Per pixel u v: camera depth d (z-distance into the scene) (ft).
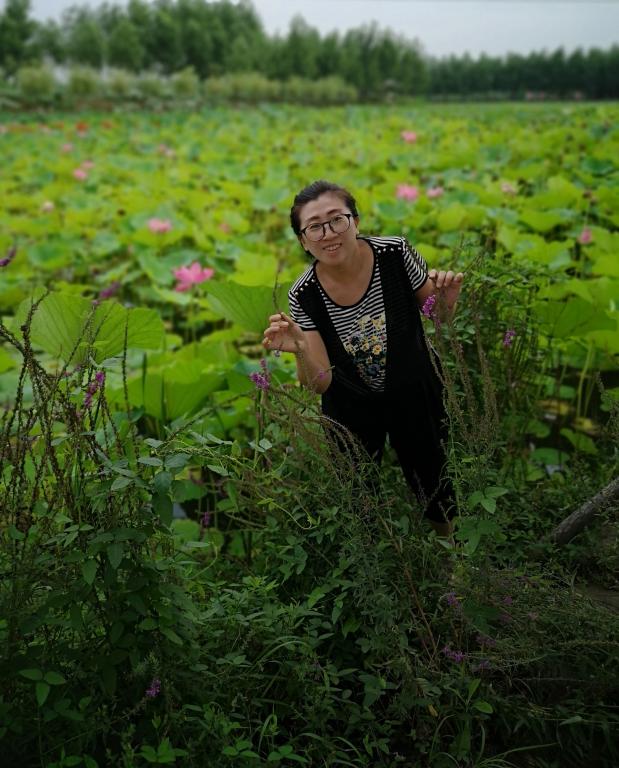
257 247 21.39
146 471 6.02
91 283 22.45
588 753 6.43
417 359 7.28
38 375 5.82
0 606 5.52
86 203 28.73
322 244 6.71
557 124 54.44
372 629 6.47
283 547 7.10
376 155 38.27
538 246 16.10
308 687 6.30
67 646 5.74
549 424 13.03
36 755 5.54
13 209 30.96
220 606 6.54
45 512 5.84
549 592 6.63
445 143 45.32
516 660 6.16
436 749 6.16
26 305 8.03
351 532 6.54
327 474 7.07
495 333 9.66
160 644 5.73
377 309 7.08
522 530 8.48
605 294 12.75
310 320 7.22
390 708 6.27
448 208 21.16
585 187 27.86
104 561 5.67
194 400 10.48
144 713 5.80
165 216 24.27
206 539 9.07
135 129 63.72
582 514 7.85
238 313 10.27
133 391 10.14
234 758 5.66
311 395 7.68
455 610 6.47
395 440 7.66
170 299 16.97
